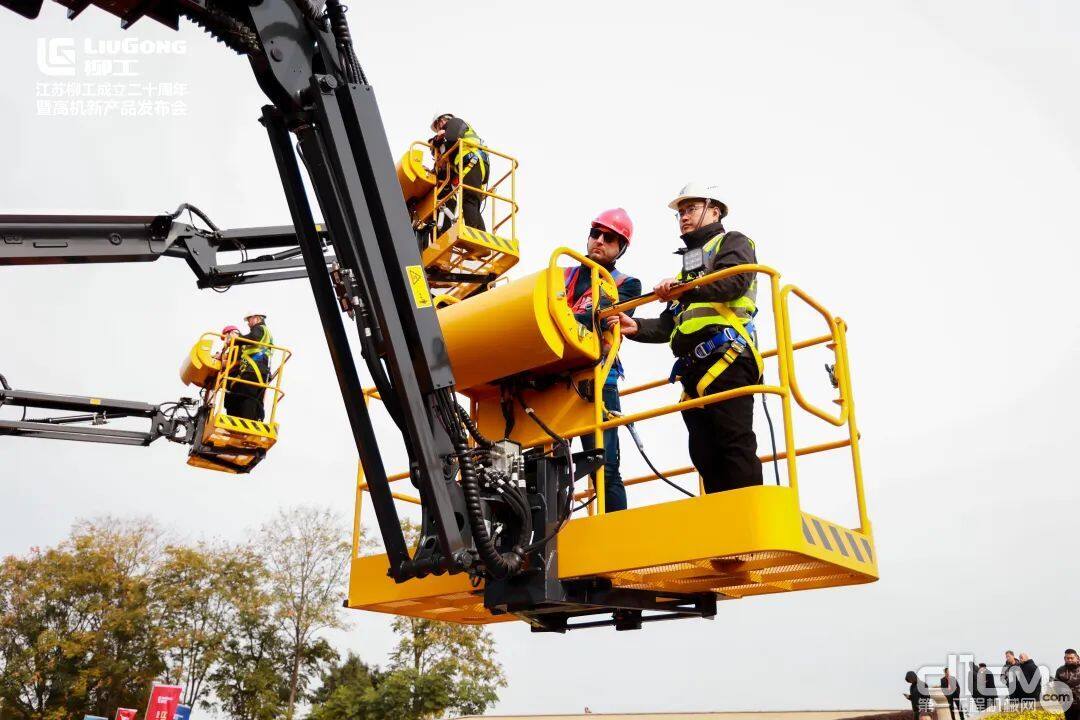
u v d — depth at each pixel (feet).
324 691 121.70
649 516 13.41
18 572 111.24
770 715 25.73
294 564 116.88
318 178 14.15
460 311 16.29
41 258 18.54
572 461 14.82
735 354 14.94
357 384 14.78
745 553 12.28
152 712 40.52
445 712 101.45
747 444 14.99
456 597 16.70
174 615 115.24
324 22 14.49
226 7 14.11
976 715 49.47
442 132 32.27
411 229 14.23
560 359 15.57
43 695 107.65
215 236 26.73
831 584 15.96
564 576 14.15
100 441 32.96
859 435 16.03
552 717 30.32
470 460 13.30
